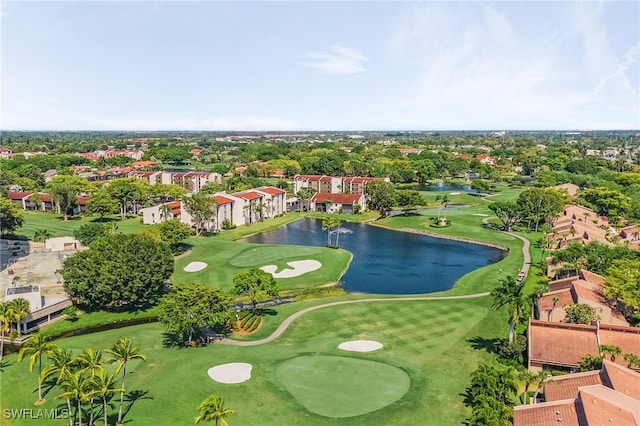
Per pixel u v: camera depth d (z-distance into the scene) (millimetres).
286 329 80875
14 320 72812
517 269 116188
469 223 171750
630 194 194500
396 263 126375
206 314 71500
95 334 78250
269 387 60062
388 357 69312
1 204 141250
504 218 163125
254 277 85125
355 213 197125
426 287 107188
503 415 47344
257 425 52344
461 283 107812
